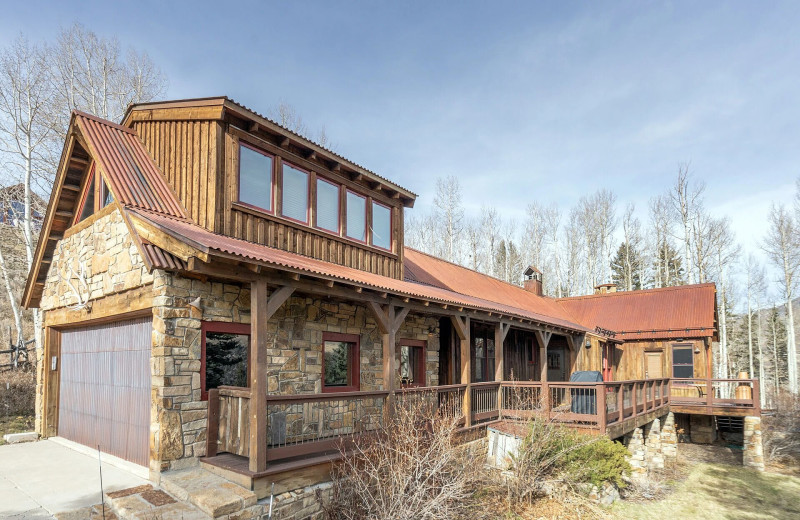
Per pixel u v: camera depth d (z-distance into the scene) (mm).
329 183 11430
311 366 9641
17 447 10016
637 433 14594
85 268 9883
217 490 6320
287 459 7309
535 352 20938
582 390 13352
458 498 8102
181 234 6797
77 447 9828
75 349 10797
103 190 9984
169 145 9789
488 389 12750
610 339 22016
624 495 12445
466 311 11820
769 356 48844
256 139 9664
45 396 11195
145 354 8258
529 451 10375
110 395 9203
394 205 13453
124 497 6441
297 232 10383
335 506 7242
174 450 7109
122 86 25781
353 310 10844
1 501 6652
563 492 10453
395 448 7746
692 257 41906
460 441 10523
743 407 17594
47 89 22719
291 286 7520
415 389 9555
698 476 15812
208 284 7855
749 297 42531
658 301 25891
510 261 54625
